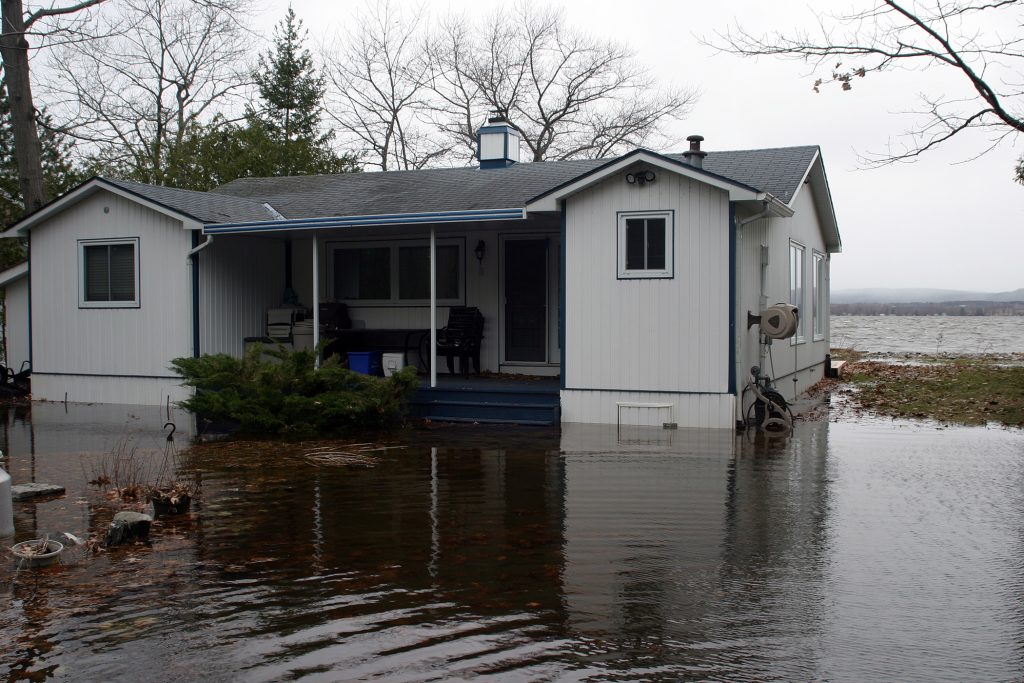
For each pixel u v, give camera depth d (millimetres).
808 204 16766
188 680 4145
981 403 14062
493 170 16594
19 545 5996
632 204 11656
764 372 12930
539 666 4277
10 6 17109
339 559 5961
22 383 15789
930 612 4953
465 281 15008
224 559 5973
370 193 15961
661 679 4129
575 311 12023
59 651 4461
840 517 7016
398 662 4332
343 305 15523
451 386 12914
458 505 7449
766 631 4680
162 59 30656
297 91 34344
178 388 14062
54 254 14953
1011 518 6977
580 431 11438
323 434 11383
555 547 6215
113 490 8000
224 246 14477
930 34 13750
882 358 26188
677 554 6035
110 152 28938
